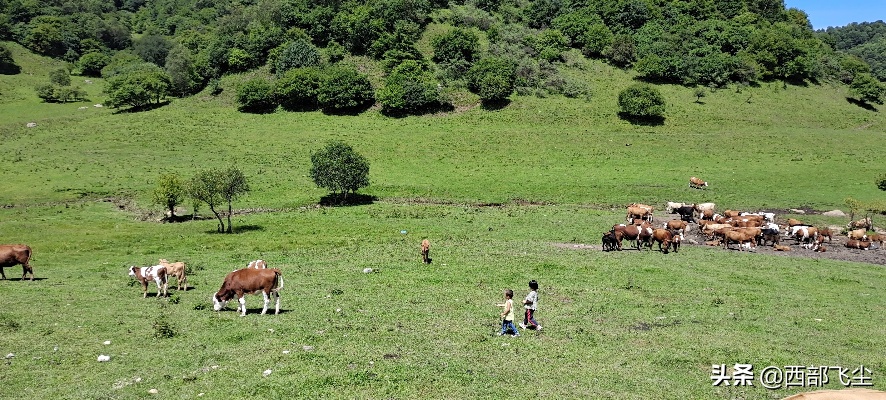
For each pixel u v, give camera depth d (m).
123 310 22.05
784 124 92.81
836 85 114.31
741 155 76.69
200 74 111.44
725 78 106.69
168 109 99.25
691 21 126.44
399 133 85.88
